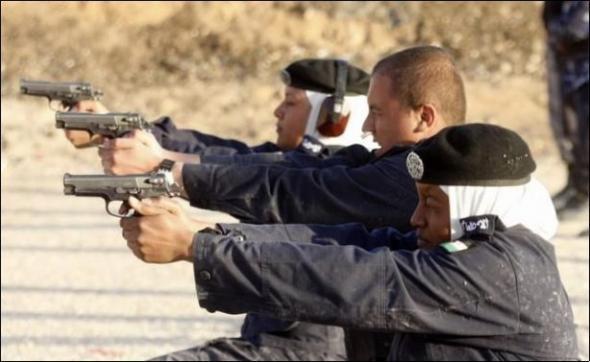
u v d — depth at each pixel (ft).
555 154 70.44
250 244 17.49
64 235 50.44
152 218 17.72
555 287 17.51
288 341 24.03
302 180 21.61
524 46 90.63
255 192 21.84
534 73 87.92
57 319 38.99
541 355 17.40
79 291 42.24
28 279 43.70
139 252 17.79
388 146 21.53
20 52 88.74
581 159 50.06
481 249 17.25
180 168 22.26
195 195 22.11
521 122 79.41
